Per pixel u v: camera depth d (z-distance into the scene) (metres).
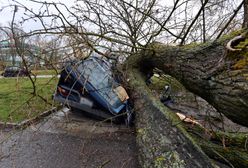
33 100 4.82
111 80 5.08
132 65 4.71
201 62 3.16
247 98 2.46
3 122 5.37
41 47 3.84
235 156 3.50
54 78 4.26
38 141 4.78
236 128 5.00
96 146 4.62
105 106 5.39
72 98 5.68
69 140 4.87
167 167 2.62
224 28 4.56
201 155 2.70
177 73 3.66
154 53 4.20
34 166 3.86
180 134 2.92
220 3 5.18
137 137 3.22
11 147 4.44
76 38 3.91
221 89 2.75
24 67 3.79
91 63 5.03
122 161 4.04
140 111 3.60
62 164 3.93
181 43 4.68
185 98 6.21
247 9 4.48
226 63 2.72
